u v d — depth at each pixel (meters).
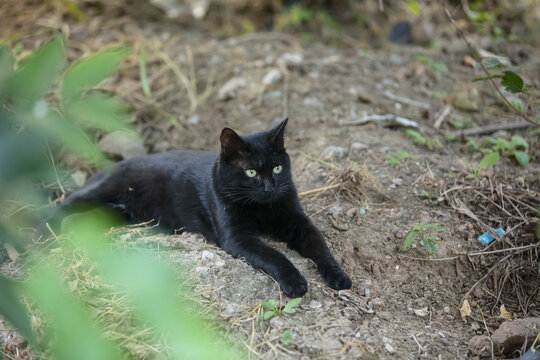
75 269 2.54
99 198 3.69
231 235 3.18
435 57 5.67
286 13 6.56
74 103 1.00
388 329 2.72
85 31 5.82
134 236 3.27
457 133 4.48
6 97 1.01
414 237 3.15
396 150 4.21
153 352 2.29
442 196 3.67
